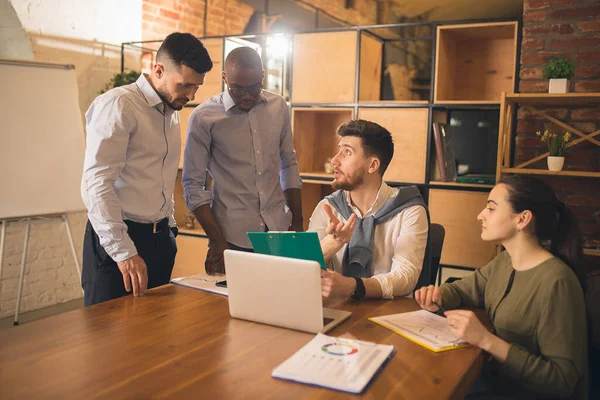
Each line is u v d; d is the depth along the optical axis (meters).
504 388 1.47
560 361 1.30
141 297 1.75
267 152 2.50
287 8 5.26
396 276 1.76
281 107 2.55
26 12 3.80
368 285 1.71
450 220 3.37
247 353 1.28
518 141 3.29
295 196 2.65
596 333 1.63
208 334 1.40
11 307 3.81
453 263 3.38
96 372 1.15
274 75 4.14
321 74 3.65
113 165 1.95
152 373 1.15
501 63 3.56
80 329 1.42
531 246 1.46
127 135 2.00
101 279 2.06
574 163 3.17
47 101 3.60
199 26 5.00
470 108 3.44
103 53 4.32
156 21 4.68
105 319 1.51
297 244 1.45
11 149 3.41
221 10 5.19
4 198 3.37
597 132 2.95
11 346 1.29
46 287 4.02
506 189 1.47
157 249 2.20
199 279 1.98
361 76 3.62
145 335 1.38
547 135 3.02
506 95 2.97
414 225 1.87
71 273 4.18
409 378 1.16
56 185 3.61
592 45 3.08
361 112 3.57
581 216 3.17
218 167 2.48
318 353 1.24
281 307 1.44
